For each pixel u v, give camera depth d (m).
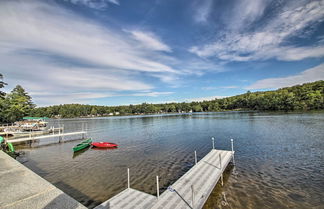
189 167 15.45
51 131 43.25
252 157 17.12
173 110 180.12
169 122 64.62
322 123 37.53
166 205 8.21
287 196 9.95
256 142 23.52
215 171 12.14
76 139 33.19
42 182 4.59
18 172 5.45
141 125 58.38
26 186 4.32
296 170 13.49
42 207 3.29
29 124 44.75
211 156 15.59
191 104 174.62
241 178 12.51
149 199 8.82
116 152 21.98
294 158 16.25
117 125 61.56
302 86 109.00
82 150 23.62
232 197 10.04
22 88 67.81
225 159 14.66
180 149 22.09
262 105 102.81
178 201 8.53
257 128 35.78
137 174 14.19
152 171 14.76
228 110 140.62
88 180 13.20
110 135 37.22
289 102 86.06
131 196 9.17
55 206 3.34
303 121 42.28
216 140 26.52
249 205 9.22
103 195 10.91
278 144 21.70
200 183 10.38
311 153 17.48
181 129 42.03
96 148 24.64
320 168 13.67
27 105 61.38
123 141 29.56
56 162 18.14
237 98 142.50
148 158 18.64
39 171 15.40
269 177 12.50
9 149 22.22
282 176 12.55
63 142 30.34
